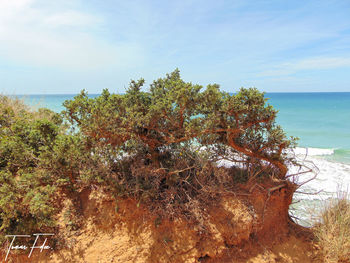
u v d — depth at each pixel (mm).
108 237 3566
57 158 3670
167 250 3469
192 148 4340
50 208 3260
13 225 3453
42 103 8945
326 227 4332
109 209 3783
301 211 5914
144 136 3842
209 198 4023
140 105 3938
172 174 3975
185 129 3432
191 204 3850
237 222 3822
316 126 24609
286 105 53094
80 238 3533
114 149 3840
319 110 41250
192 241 3568
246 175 4566
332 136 19531
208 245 3598
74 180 4066
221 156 4512
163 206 3809
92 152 4289
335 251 3836
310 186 7684
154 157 4203
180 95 3184
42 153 3775
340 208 4602
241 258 3672
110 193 3879
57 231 3562
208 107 3533
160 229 3625
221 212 3875
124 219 3693
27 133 4500
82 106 3512
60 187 4023
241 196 4145
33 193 3320
